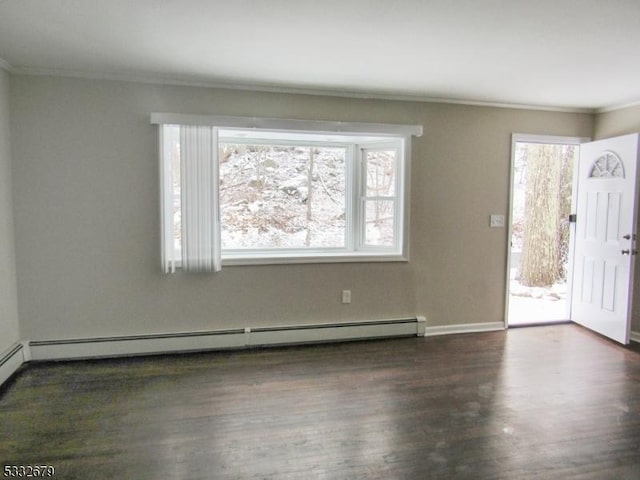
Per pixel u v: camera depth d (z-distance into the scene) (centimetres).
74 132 338
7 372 308
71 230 343
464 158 419
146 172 351
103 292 352
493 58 294
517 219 765
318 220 435
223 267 372
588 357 364
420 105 404
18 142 329
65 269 344
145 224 354
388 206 427
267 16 229
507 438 238
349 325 402
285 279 387
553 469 211
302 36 257
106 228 348
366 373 327
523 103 423
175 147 354
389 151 425
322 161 433
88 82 337
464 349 382
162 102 350
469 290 432
